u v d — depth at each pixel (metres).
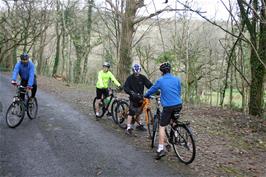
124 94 19.20
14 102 9.80
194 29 32.53
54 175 6.40
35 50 44.66
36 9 36.41
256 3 11.90
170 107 7.30
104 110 11.38
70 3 38.22
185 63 32.31
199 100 32.16
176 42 32.34
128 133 9.43
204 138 9.40
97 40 40.19
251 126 10.99
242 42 21.69
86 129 9.97
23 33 38.88
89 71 48.19
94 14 37.84
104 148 8.16
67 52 40.78
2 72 35.75
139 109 9.42
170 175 6.64
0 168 6.61
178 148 8.13
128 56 21.03
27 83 10.23
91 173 6.58
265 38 12.83
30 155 7.43
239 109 18.47
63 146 8.19
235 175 6.86
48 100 15.53
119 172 6.68
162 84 7.35
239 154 8.20
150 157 7.65
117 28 28.19
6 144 8.10
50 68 53.56
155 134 8.25
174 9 19.55
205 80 33.50
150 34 34.66
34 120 10.77
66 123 10.64
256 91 13.54
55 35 43.75
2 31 37.44
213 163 7.46
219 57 32.16
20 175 6.33
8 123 9.73
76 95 18.08
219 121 11.52
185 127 7.23
